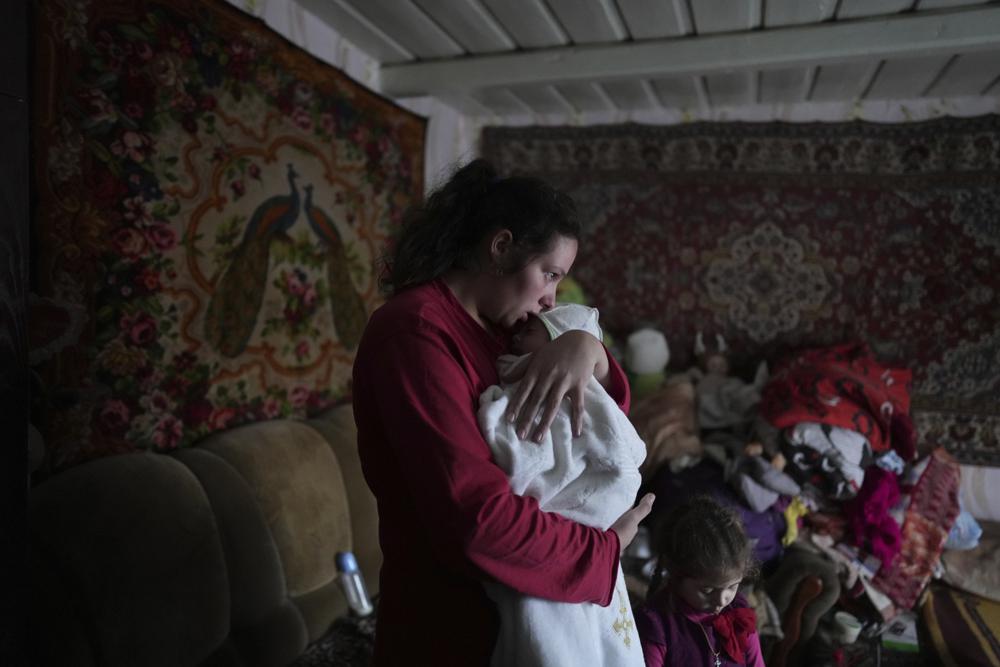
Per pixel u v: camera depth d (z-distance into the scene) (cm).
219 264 173
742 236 287
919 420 267
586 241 309
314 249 209
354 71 234
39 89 127
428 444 72
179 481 148
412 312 81
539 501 80
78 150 136
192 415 168
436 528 71
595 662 81
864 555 218
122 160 145
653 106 292
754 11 190
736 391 265
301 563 175
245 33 176
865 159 271
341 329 225
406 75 246
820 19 195
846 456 217
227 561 154
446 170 105
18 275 89
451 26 211
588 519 82
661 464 247
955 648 201
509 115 318
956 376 263
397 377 76
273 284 193
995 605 228
